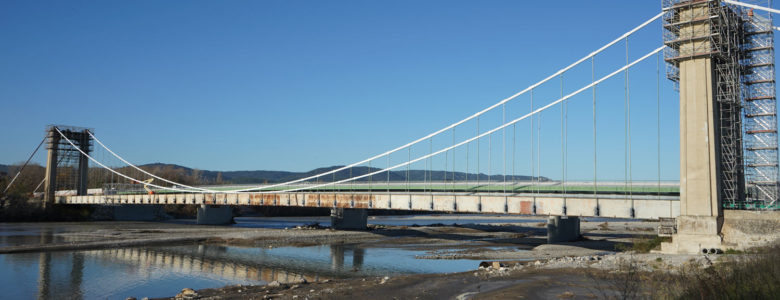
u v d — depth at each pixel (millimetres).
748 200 43156
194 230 94312
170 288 39188
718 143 42562
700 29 42781
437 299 28203
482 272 38344
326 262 55750
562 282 31547
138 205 139000
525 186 60719
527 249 68750
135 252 63281
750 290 17734
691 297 18406
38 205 124625
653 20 46125
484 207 60875
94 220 129125
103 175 162000
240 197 100875
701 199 41375
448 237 85062
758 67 44469
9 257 56312
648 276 30422
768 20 44219
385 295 29562
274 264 53938
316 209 185625
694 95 42438
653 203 46938
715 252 39812
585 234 87938
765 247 34375
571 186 56188
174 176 190500
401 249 68688
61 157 133875
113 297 35875
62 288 39094
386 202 73500
